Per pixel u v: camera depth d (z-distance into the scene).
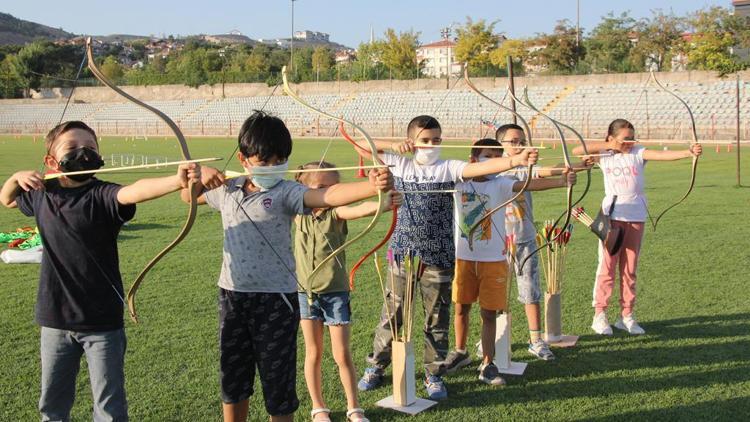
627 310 5.75
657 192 14.89
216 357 5.04
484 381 4.65
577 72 50.97
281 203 3.25
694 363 4.92
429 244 4.33
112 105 59.56
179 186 2.79
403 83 50.47
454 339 5.62
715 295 6.71
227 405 3.46
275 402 3.39
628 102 39.84
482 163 4.21
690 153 5.80
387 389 4.57
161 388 4.47
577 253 8.81
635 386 4.53
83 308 3.07
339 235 4.03
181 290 6.96
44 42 67.19
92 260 3.07
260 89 56.19
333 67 73.44
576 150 5.13
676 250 8.80
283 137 3.26
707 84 38.81
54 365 3.14
